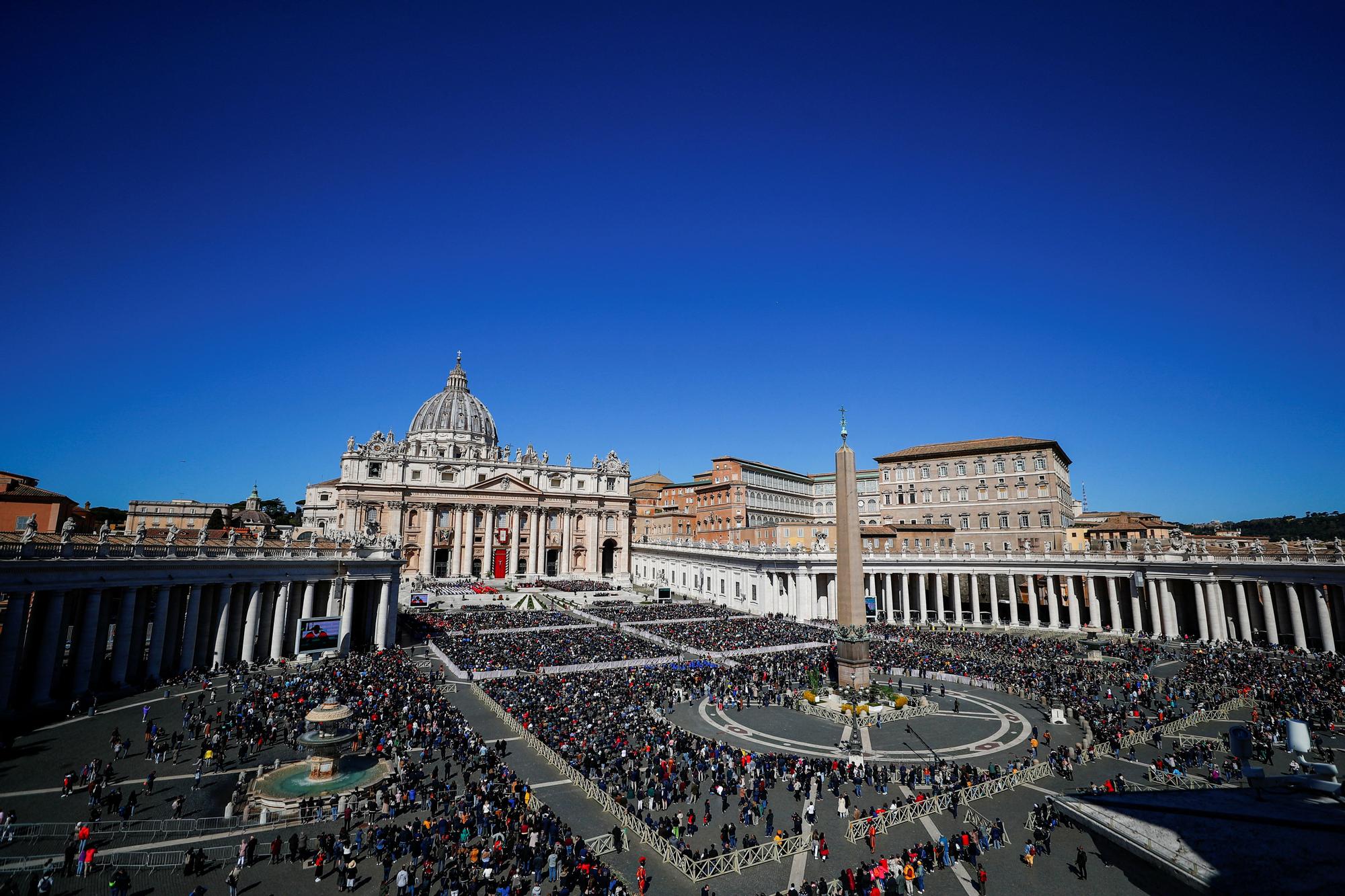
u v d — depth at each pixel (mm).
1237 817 9844
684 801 30453
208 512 121625
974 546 100938
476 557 129375
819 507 155375
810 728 41781
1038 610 94938
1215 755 35219
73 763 32625
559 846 24625
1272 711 40719
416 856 24953
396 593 66750
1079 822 11289
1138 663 56125
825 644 68562
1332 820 9336
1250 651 61125
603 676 52844
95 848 24859
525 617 83438
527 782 32156
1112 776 33000
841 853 25844
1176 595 78438
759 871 24500
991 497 100312
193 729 37469
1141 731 39062
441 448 140375
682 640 68375
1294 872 8219
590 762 33281
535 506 133125
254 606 55562
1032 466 97438
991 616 91125
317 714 31297
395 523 122500
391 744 35625
